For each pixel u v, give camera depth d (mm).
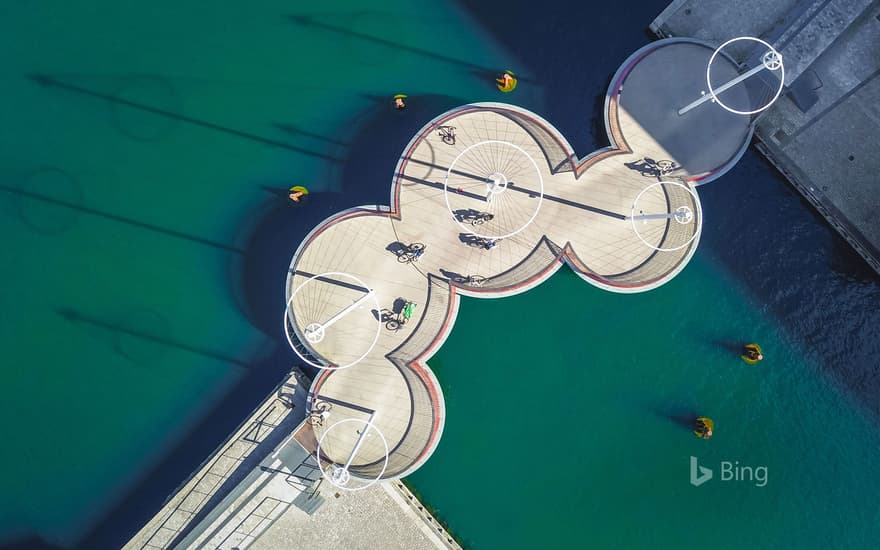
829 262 35844
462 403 34875
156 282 35438
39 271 35406
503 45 36562
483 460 34781
